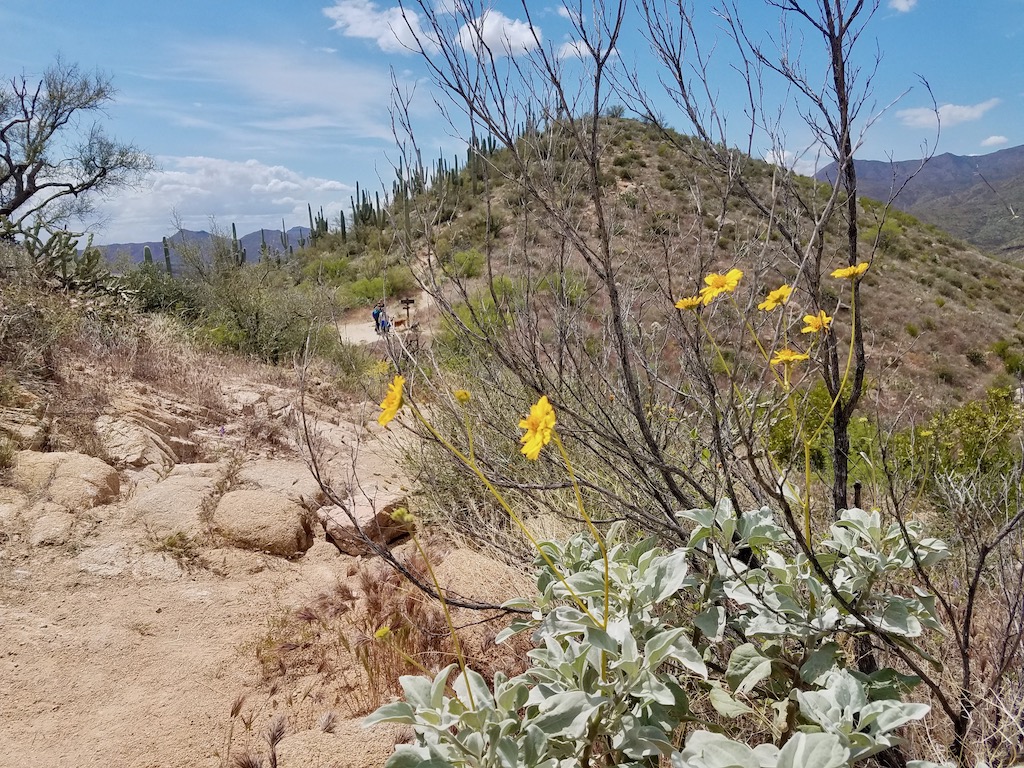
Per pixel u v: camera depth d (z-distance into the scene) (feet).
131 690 8.52
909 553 6.09
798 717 6.16
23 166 51.29
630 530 10.04
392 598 9.94
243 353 33.19
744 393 7.92
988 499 9.09
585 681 5.59
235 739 7.64
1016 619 7.34
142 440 15.94
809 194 7.99
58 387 17.31
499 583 10.84
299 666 9.14
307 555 12.80
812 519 8.35
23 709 7.98
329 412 24.12
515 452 12.65
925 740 6.65
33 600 10.10
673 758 4.68
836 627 5.85
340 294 58.13
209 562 11.88
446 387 10.40
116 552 11.64
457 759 5.10
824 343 7.34
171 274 43.73
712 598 6.69
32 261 28.53
